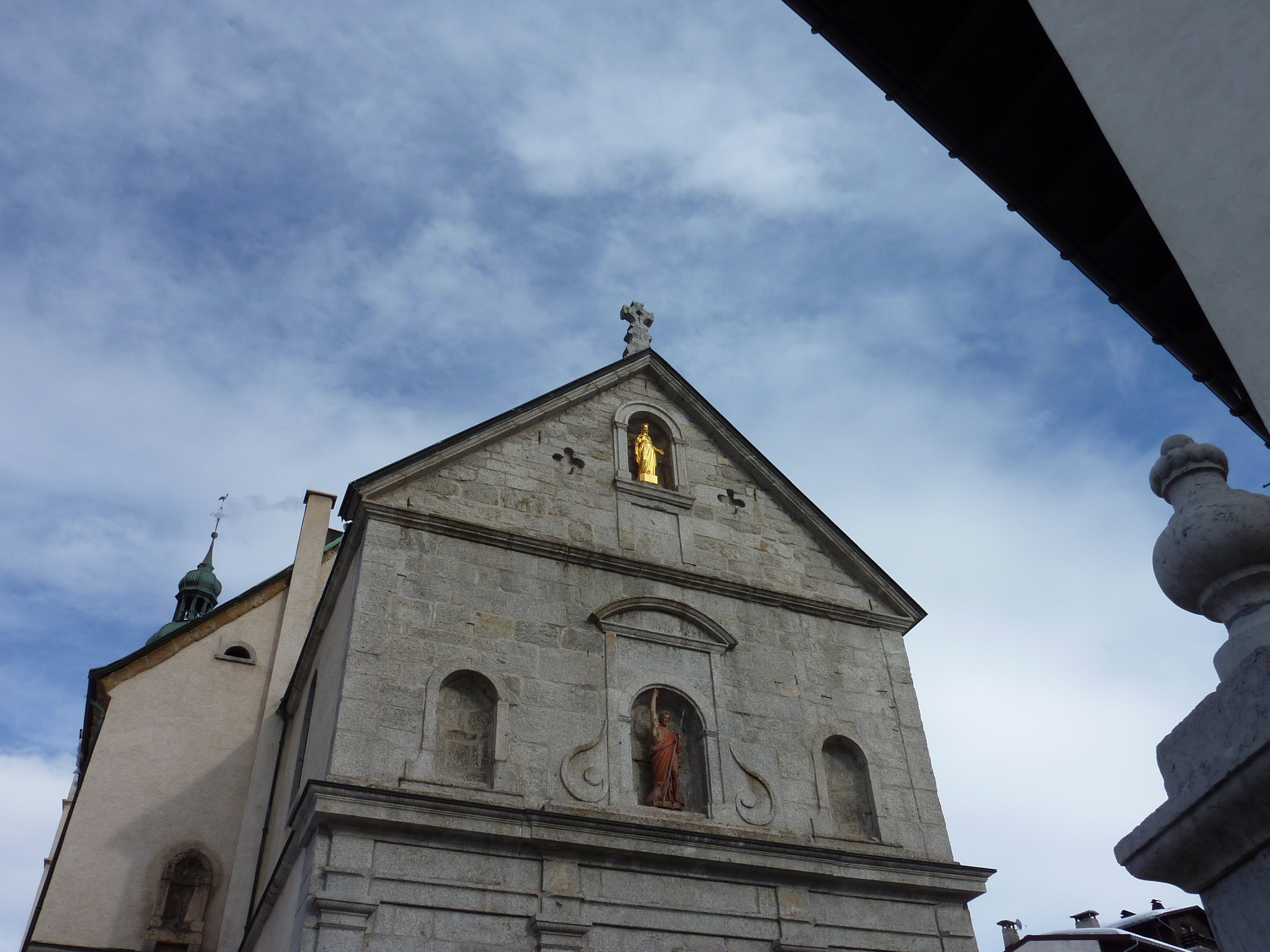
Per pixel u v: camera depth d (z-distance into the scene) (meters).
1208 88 4.24
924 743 19.20
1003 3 7.66
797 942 15.62
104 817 21.02
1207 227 4.09
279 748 22.56
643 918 14.99
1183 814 3.89
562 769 15.99
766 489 21.69
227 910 20.27
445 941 13.73
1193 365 9.17
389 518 17.36
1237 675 3.76
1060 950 28.86
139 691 22.69
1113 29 4.72
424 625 16.53
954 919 17.09
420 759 15.23
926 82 8.27
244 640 24.20
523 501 18.89
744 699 18.17
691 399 22.00
